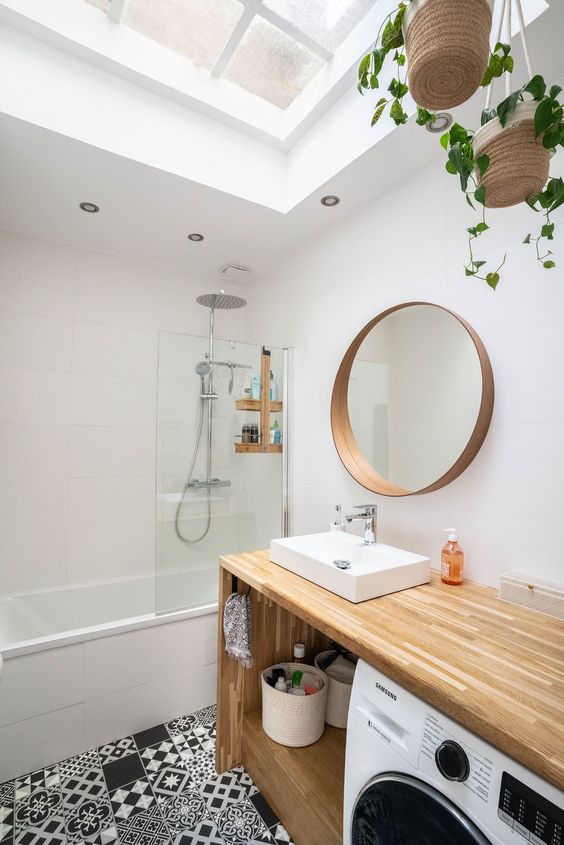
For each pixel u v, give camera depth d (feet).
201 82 6.08
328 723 5.82
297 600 4.34
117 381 8.77
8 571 7.65
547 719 2.55
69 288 8.34
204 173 6.29
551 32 3.92
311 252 8.07
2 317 7.73
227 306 8.95
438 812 2.76
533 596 4.16
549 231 3.29
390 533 6.14
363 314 6.83
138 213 7.16
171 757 5.92
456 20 2.35
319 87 6.13
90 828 4.83
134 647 6.41
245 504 7.95
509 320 4.81
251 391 8.11
